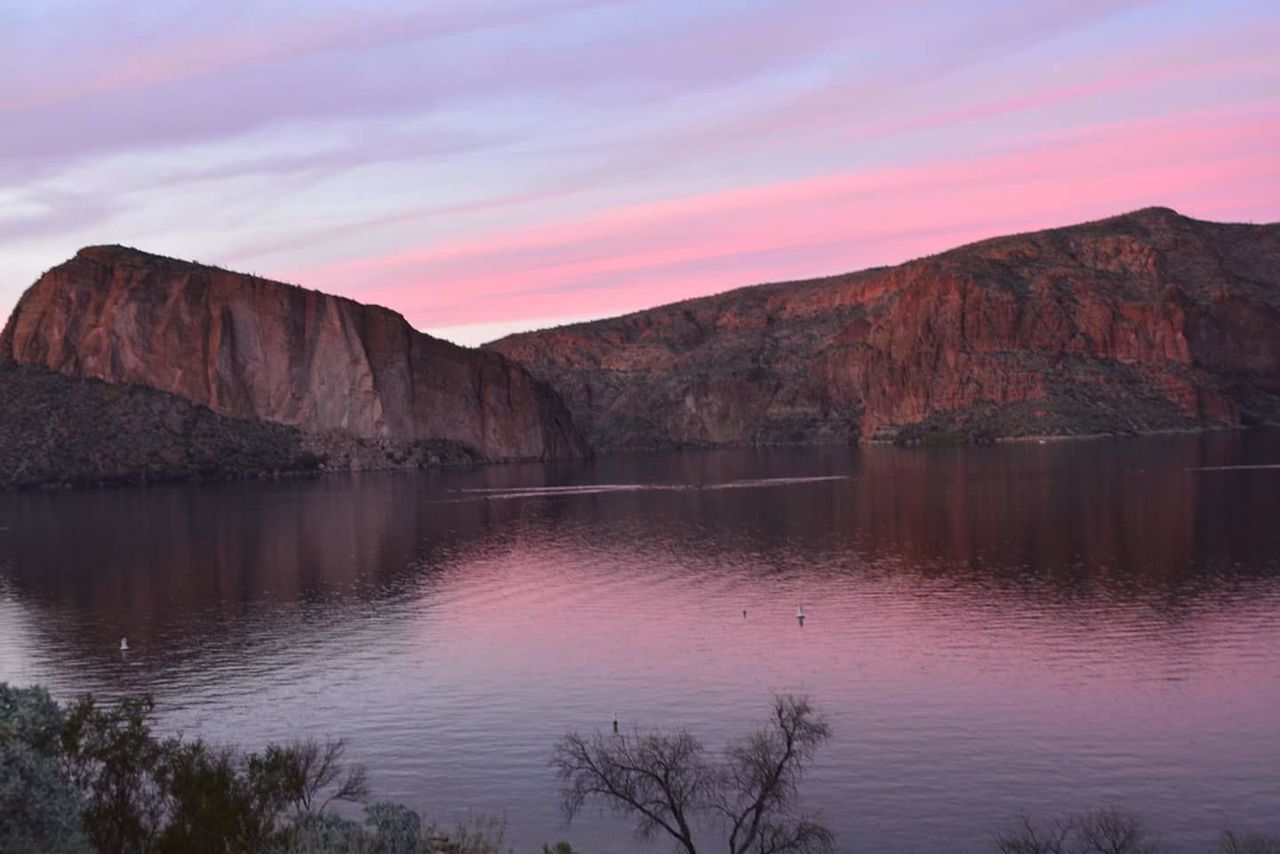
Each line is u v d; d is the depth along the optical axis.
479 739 51.38
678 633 75.06
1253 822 40.16
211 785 23.14
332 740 51.31
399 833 24.52
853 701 56.22
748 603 86.19
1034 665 63.25
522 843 38.50
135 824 22.11
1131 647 67.19
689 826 39.84
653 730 51.66
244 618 84.62
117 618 85.94
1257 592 84.06
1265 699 55.44
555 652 70.00
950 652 66.94
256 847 22.09
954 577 96.12
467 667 66.31
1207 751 47.75
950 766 46.12
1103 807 41.56
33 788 17.77
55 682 65.06
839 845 38.25
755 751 43.12
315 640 75.56
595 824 40.16
